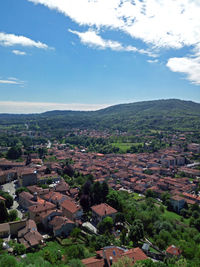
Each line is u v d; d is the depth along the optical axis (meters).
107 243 82.69
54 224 95.00
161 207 146.38
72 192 145.62
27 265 57.94
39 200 122.44
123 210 119.81
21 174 154.62
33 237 82.69
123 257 63.53
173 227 115.94
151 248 94.56
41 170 193.75
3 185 164.75
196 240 104.56
